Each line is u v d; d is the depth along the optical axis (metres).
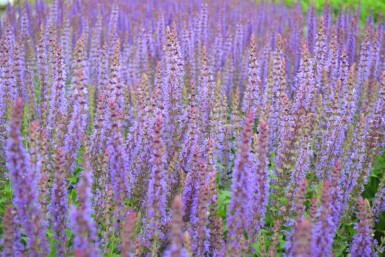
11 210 0.90
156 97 1.15
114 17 2.07
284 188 1.12
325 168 1.20
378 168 1.28
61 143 1.08
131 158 1.11
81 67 1.14
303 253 0.85
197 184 1.01
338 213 1.06
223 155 1.21
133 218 0.86
